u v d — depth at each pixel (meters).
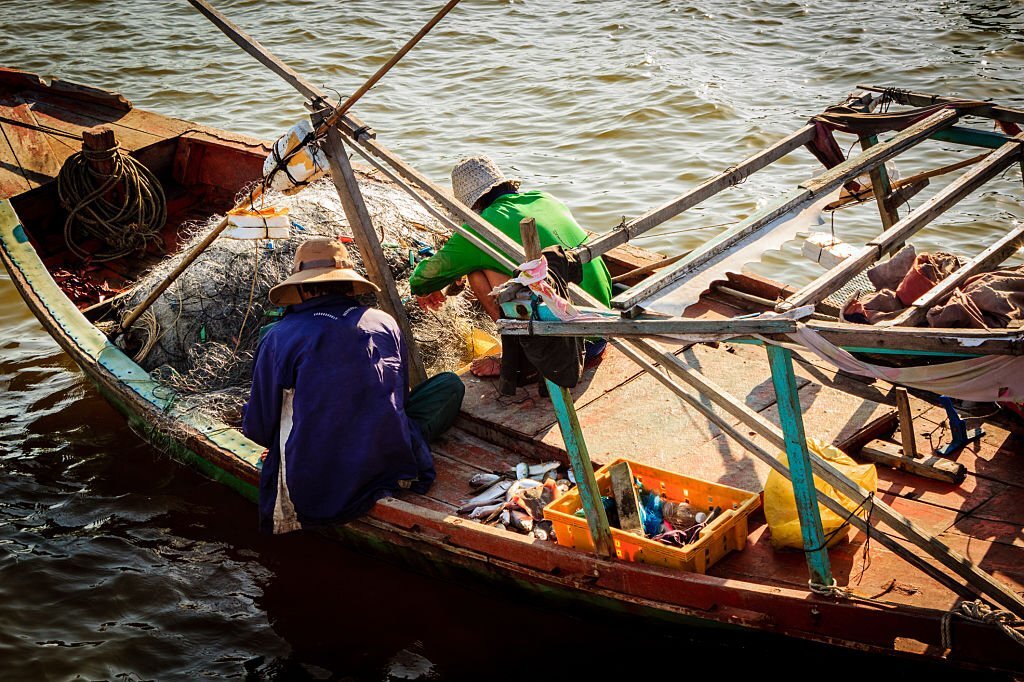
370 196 6.80
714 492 4.24
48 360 7.36
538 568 4.25
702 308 6.00
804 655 3.80
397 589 5.02
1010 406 4.53
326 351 4.52
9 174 8.20
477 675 4.51
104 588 5.07
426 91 12.53
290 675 4.56
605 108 11.57
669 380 4.19
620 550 4.11
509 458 5.00
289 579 5.13
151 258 7.86
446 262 5.27
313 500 4.62
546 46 13.98
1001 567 3.79
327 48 14.18
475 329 6.23
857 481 4.05
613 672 4.47
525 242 3.53
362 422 4.56
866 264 3.71
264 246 6.10
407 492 4.80
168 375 5.82
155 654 4.68
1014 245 4.38
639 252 6.61
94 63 13.77
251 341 5.83
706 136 10.62
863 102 5.32
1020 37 12.97
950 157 9.68
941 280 4.48
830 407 4.84
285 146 5.12
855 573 3.85
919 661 3.52
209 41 14.60
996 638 3.37
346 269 4.75
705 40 13.84
